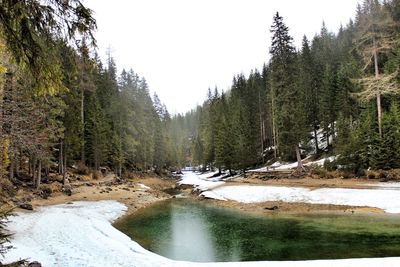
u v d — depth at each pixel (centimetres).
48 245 1282
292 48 3631
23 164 3288
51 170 3606
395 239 1460
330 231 1688
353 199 2338
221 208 2747
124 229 1961
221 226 2011
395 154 2775
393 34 3044
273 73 3691
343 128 3478
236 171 5381
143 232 1881
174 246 1575
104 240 1474
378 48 2948
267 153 5747
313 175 3284
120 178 4597
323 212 2214
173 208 2836
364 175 2889
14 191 2325
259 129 6106
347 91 4484
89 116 4350
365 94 3106
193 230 1923
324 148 4544
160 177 6225
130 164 5778
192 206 2931
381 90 2938
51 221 1752
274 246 1488
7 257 1043
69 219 1859
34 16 513
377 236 1527
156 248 1541
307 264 1045
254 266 1067
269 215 2289
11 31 514
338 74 4906
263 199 2780
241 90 7550
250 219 2194
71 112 3117
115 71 5756
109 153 4766
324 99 4678
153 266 1088
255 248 1481
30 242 1295
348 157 3081
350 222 1864
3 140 1098
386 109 3781
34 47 537
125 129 5212
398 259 1038
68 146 3281
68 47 558
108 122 4988
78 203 2625
